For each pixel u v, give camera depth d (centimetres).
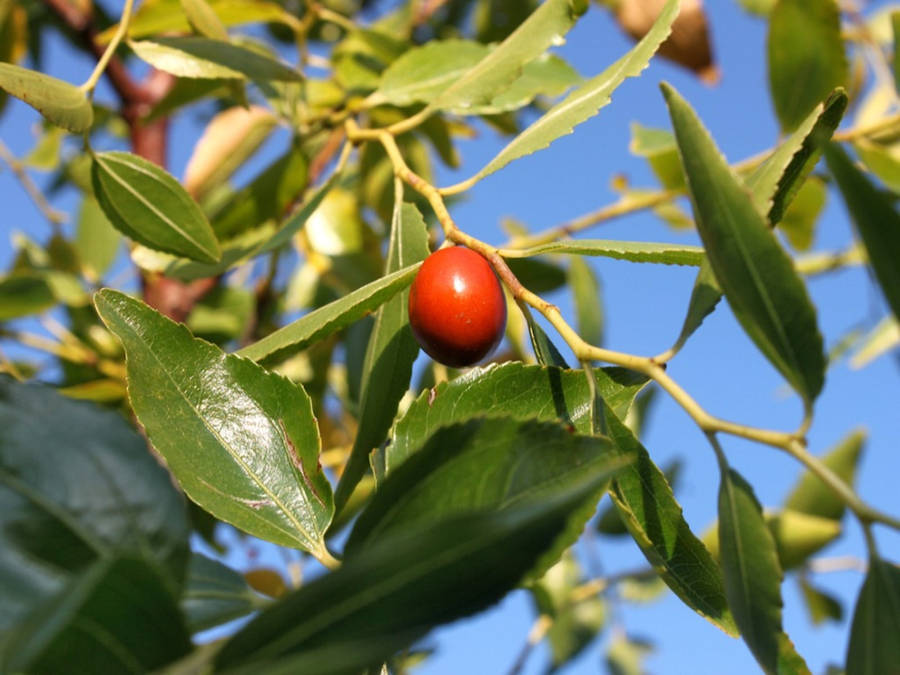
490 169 18
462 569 9
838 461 31
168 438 14
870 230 10
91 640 9
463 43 27
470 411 15
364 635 9
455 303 15
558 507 9
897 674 11
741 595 12
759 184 13
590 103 18
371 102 26
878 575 11
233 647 9
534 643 33
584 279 33
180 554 10
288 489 14
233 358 15
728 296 11
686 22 32
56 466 10
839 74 28
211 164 31
